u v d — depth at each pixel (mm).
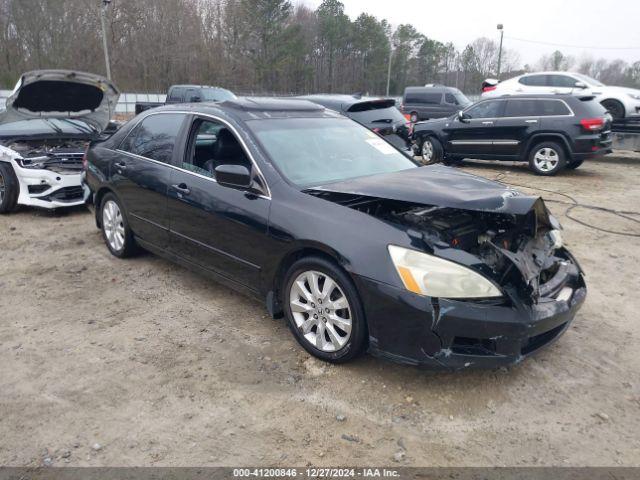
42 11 44375
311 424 2912
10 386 3227
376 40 66938
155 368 3434
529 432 2887
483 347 2984
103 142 5621
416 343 2973
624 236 6586
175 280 4918
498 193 3168
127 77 50125
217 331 3936
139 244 5152
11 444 2729
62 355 3586
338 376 3344
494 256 3197
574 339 3914
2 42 44406
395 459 2664
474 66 76875
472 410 3057
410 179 3576
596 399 3189
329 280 3305
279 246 3533
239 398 3127
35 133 7633
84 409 3016
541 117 10867
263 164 3799
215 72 54656
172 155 4559
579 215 7617
